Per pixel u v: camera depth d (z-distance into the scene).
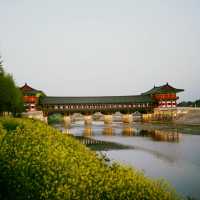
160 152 48.41
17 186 11.16
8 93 76.06
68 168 10.92
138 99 138.12
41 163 11.50
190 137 71.75
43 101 127.62
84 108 130.88
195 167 35.72
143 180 10.66
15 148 14.45
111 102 133.12
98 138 73.25
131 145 58.28
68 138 22.59
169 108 134.50
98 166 11.97
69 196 8.84
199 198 22.92
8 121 31.94
